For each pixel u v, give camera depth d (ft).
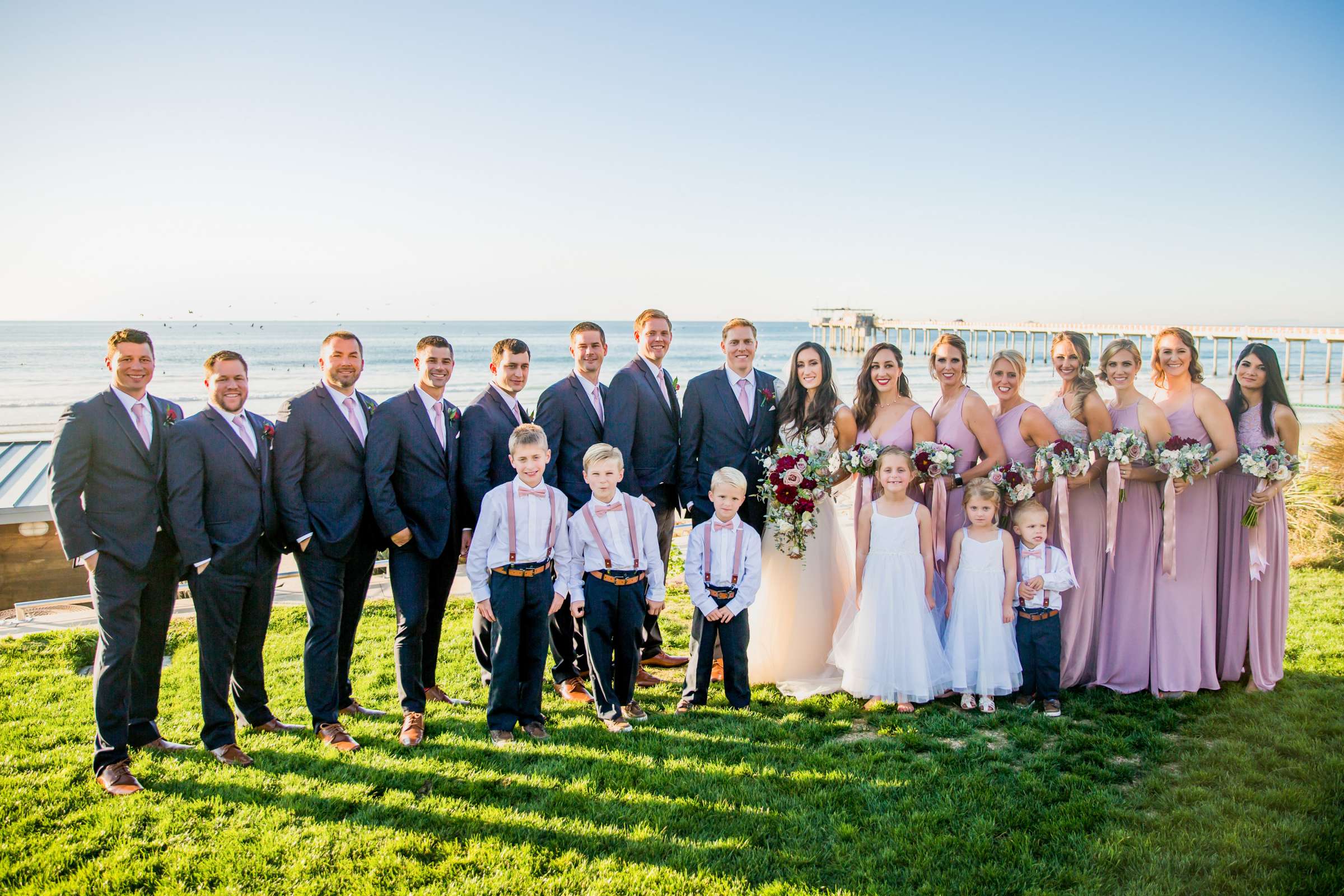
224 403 14.49
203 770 13.94
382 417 15.72
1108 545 16.69
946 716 16.28
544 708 17.28
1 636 24.49
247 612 15.20
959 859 11.28
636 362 18.98
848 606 18.20
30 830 12.07
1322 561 28.63
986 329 194.39
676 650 21.26
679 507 19.29
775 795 13.12
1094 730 15.37
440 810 12.66
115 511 13.46
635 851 11.55
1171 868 10.89
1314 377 177.58
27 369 178.09
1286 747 14.35
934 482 17.75
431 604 17.65
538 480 15.57
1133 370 17.37
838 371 192.03
